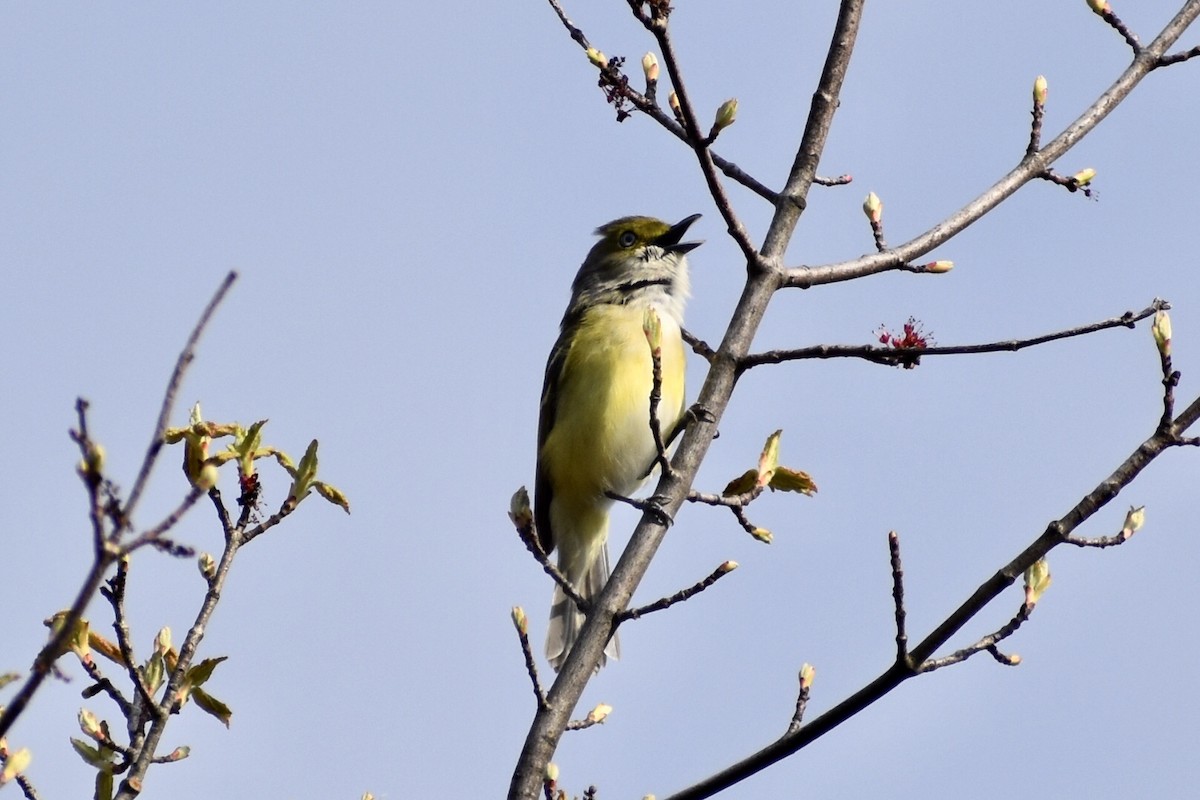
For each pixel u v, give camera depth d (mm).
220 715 8734
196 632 8812
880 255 11070
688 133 10227
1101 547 9133
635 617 9633
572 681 9445
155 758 8633
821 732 9148
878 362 10562
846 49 11367
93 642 9055
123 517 5551
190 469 9227
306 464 9359
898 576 9117
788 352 10461
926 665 9086
